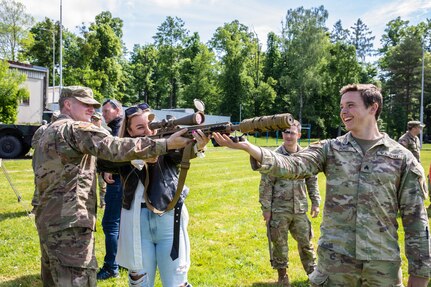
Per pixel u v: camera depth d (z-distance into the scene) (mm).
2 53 48625
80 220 2744
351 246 2385
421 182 2381
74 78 51688
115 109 4445
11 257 5238
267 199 4355
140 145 2455
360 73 60688
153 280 2996
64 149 2682
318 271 2523
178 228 2934
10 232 6297
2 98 27234
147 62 77375
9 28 47688
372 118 2477
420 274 2316
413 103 55812
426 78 54562
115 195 4535
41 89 31344
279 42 70250
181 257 2934
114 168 3010
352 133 2545
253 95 64250
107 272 4629
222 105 64938
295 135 4266
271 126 2039
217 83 67812
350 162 2453
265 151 2326
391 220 2381
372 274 2346
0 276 4672
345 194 2436
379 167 2383
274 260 4414
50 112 18844
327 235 2488
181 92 71375
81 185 2797
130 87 72812
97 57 58156
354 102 2459
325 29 60250
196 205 8594
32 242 5836
